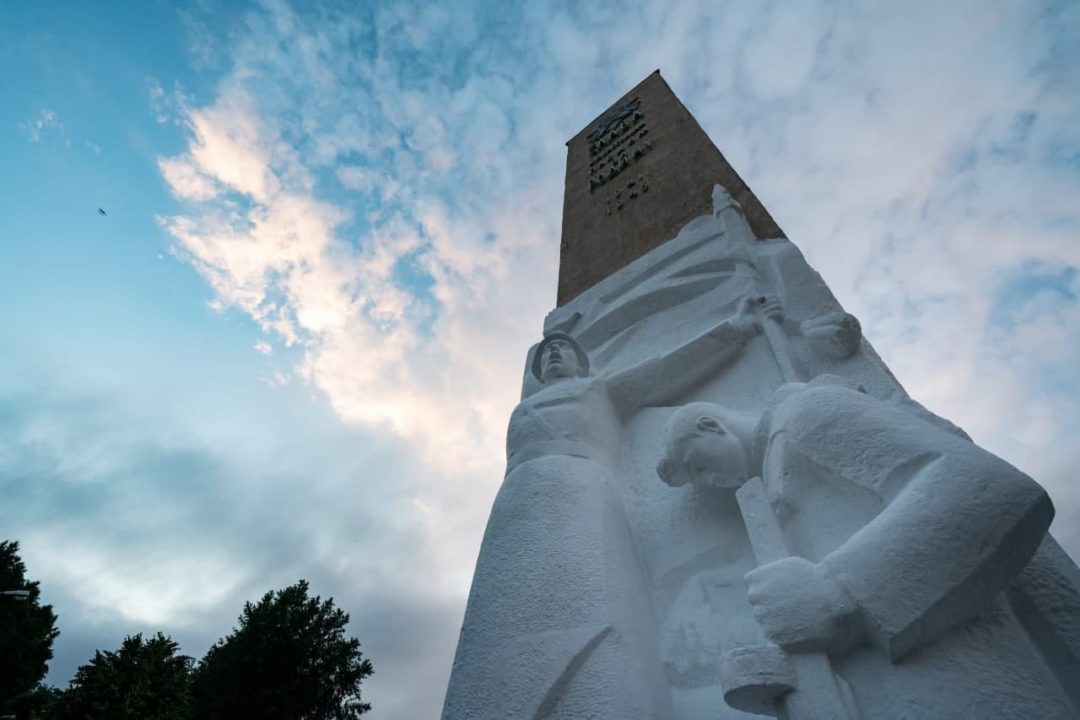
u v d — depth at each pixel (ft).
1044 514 6.07
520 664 7.88
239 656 69.77
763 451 9.04
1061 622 6.67
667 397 13.84
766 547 7.73
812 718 5.67
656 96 38.04
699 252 18.29
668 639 9.07
